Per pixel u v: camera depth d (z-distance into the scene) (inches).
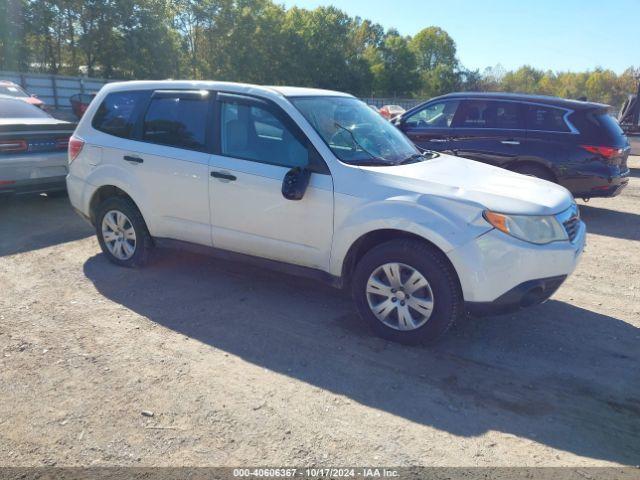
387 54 2979.8
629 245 272.7
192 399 128.4
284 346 156.0
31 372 138.5
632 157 672.4
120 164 203.2
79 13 1510.8
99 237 218.5
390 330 158.1
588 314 185.3
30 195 342.6
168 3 1787.6
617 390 138.1
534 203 150.1
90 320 169.2
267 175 170.4
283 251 173.3
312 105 180.5
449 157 197.8
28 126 277.9
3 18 1397.6
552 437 118.4
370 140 181.0
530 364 150.1
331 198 160.9
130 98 207.2
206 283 202.1
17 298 184.5
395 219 150.6
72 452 110.0
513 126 322.3
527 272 145.5
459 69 3774.6
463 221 145.4
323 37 2290.8
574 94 3767.2
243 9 1909.4
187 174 186.4
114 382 134.9
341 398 130.6
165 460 108.3
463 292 146.0
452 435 118.0
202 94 189.6
